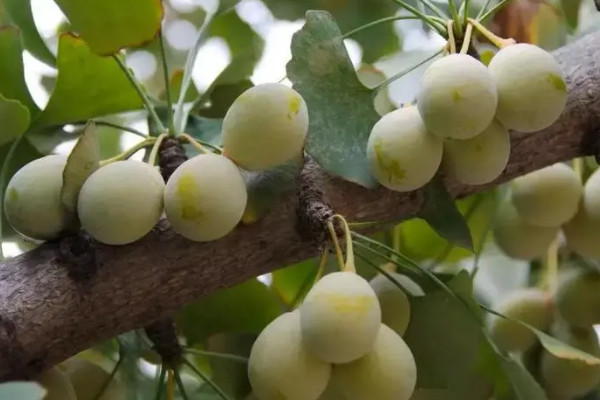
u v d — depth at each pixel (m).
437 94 0.60
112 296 0.62
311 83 0.64
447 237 0.65
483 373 0.71
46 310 0.61
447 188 0.66
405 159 0.62
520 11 0.80
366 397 0.59
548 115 0.62
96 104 0.70
